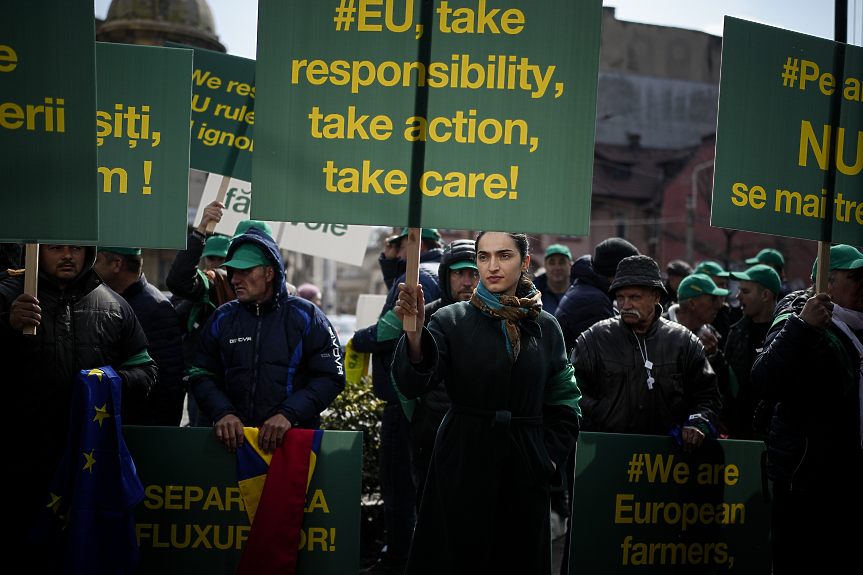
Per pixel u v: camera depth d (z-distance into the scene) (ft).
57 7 8.31
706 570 11.04
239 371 10.69
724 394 14.94
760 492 11.24
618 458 10.80
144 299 13.30
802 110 10.00
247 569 9.80
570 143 8.61
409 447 13.78
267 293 11.03
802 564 9.87
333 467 10.14
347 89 8.70
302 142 8.70
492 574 8.56
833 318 9.98
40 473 9.29
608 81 119.75
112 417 9.34
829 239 10.06
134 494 9.30
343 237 20.61
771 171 9.85
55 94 8.35
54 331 9.53
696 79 122.52
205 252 17.48
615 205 120.57
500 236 8.84
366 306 23.66
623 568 10.78
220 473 10.11
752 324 15.19
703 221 121.70
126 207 9.34
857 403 9.69
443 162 8.68
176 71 9.41
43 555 9.35
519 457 8.44
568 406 9.27
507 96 8.63
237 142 14.60
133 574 10.00
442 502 8.59
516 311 8.68
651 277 11.14
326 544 10.10
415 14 8.70
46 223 8.38
